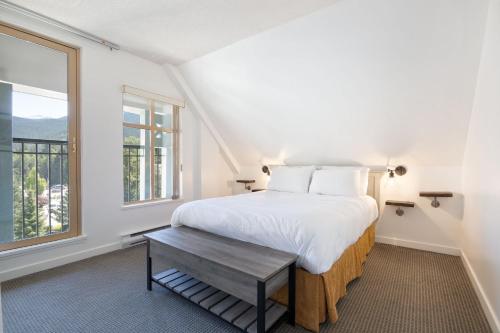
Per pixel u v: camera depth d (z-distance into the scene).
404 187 3.13
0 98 2.22
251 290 1.39
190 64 3.31
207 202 2.41
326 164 3.75
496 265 1.59
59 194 2.55
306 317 1.58
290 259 1.56
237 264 1.50
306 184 3.36
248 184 4.61
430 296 1.93
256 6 2.11
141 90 3.14
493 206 1.73
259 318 1.36
